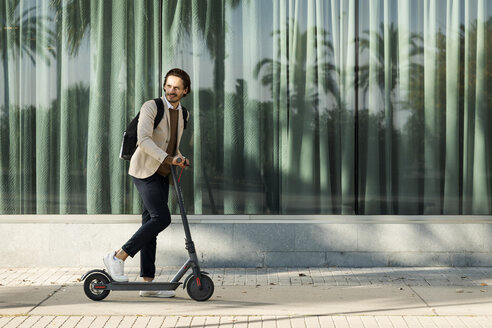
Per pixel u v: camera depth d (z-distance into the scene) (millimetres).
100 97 6871
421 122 6840
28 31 6887
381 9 6824
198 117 6867
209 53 6855
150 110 5262
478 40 6805
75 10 6871
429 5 6809
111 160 6883
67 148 6891
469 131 6832
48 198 6898
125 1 6859
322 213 6867
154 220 5312
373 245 6773
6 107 6895
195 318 4820
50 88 6891
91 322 4727
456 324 4668
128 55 6871
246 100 6855
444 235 6770
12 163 6906
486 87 6816
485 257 6762
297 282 6086
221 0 6848
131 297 5477
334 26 6832
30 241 6824
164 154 5160
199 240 6805
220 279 6230
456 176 6840
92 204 6887
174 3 6852
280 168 6875
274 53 6848
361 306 5176
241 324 4668
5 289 5797
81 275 6426
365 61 6836
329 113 6848
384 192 6844
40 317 4855
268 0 6832
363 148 6848
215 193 6887
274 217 6824
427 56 6820
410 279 6195
